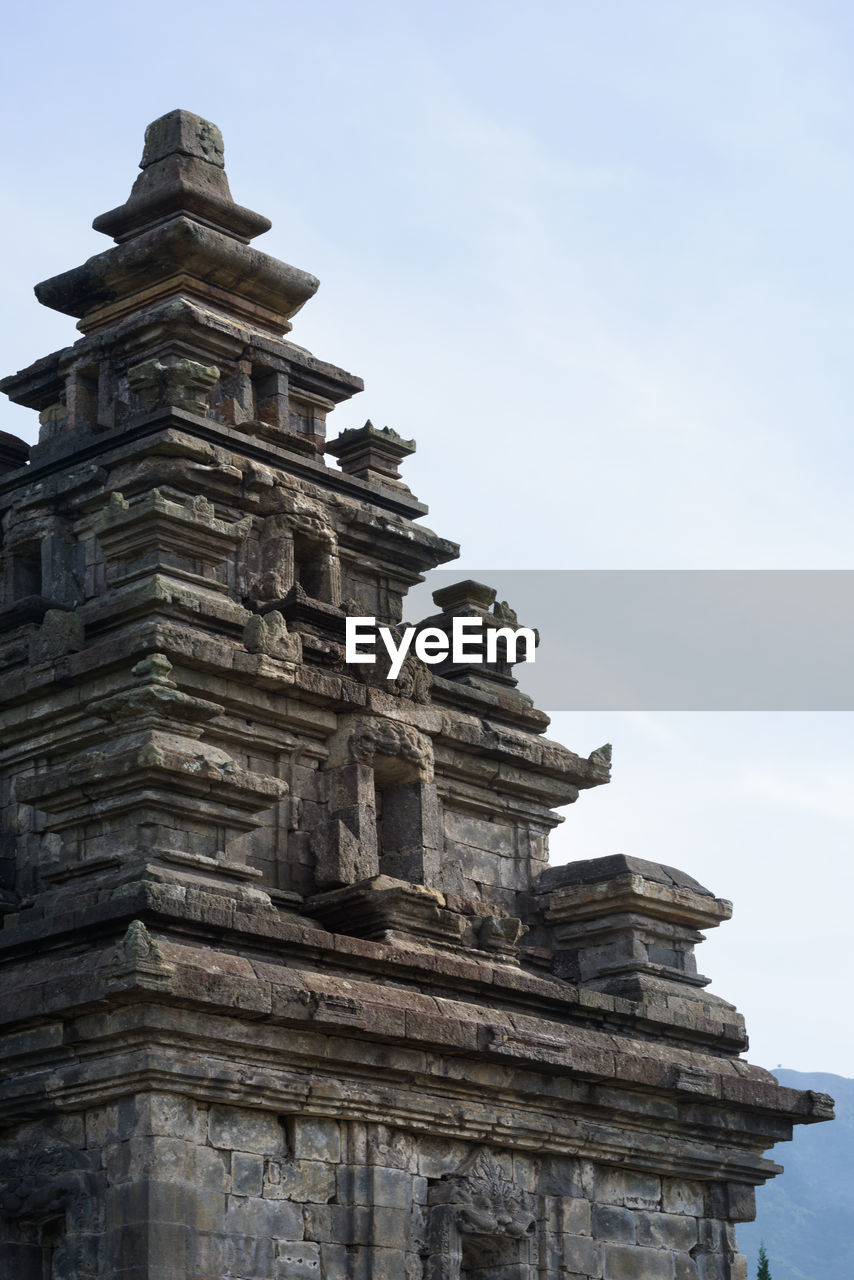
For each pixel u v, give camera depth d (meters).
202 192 41.91
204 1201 32.66
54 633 36.75
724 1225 42.09
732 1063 42.41
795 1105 42.81
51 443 41.16
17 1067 33.78
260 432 41.31
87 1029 32.59
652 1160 40.38
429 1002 36.41
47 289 42.72
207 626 36.97
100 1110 33.00
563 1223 38.44
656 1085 39.66
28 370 42.59
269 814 37.66
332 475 42.31
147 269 41.72
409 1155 35.97
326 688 38.34
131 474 38.78
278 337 43.31
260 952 34.62
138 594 36.12
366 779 38.66
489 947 39.19
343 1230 34.69
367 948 36.00
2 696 37.25
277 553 40.09
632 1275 39.62
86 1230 32.31
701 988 43.41
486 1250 37.81
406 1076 35.72
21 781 36.00
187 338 40.88
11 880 37.06
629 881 41.91
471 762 41.72
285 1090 33.78
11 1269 33.31
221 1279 32.53
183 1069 32.41
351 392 43.97
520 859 42.97
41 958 34.41
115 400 41.09
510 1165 37.88
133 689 35.31
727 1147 42.03
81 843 35.22
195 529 37.25
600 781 44.06
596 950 42.50
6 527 40.94
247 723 37.62
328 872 37.81
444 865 41.09
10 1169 33.59
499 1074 37.19
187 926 33.38
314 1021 33.62
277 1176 33.84
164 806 34.47
